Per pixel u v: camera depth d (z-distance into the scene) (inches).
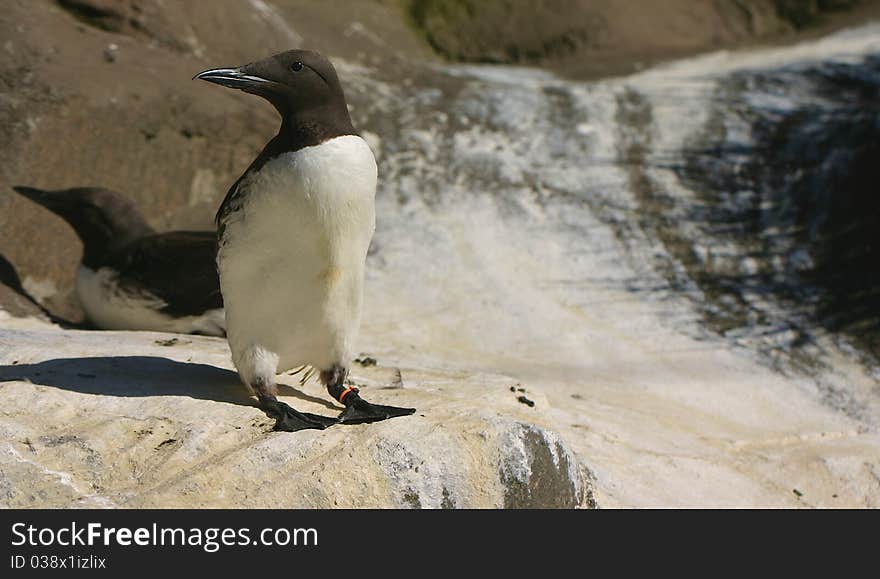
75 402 254.4
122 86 473.4
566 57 825.5
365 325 437.7
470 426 262.1
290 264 248.1
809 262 526.3
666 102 676.7
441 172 579.5
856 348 459.2
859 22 926.4
